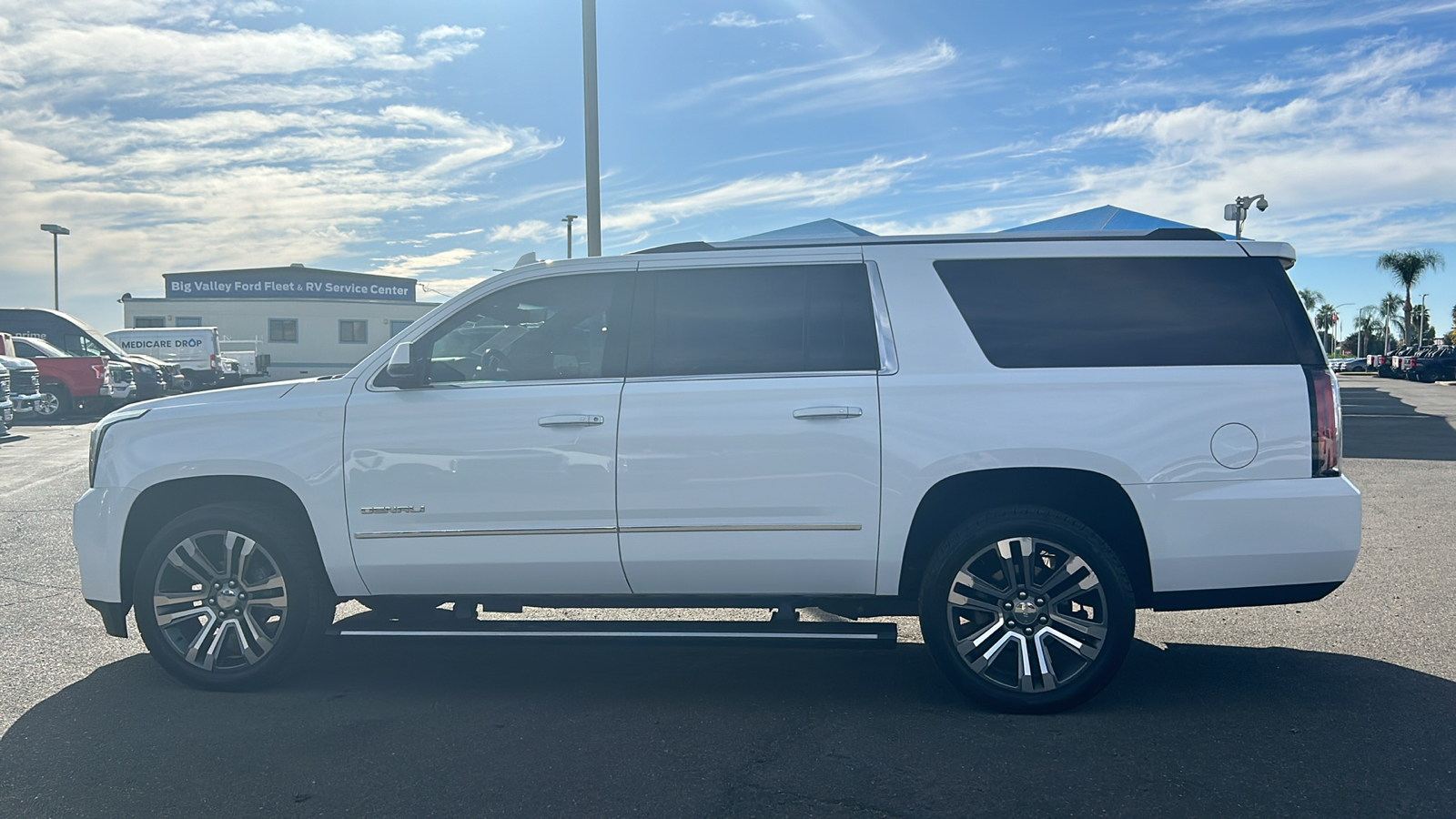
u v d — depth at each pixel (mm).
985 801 3504
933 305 4488
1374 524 8766
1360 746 3947
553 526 4512
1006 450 4293
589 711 4492
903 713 4426
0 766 3873
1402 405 26781
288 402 4746
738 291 4625
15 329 25297
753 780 3701
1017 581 4324
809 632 4445
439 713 4477
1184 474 4270
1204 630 5719
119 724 4324
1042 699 4312
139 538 4949
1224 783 3623
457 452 4566
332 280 55188
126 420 4883
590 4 11055
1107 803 3477
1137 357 4363
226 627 4730
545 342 4719
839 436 4371
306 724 4324
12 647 5523
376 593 4727
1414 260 79188
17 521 9594
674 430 4445
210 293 53719
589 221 11305
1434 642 5363
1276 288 4434
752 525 4414
